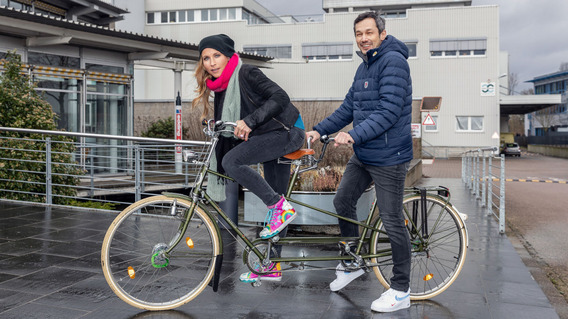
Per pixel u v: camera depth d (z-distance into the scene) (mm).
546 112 64188
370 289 3561
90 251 4523
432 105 35844
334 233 5516
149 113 29391
